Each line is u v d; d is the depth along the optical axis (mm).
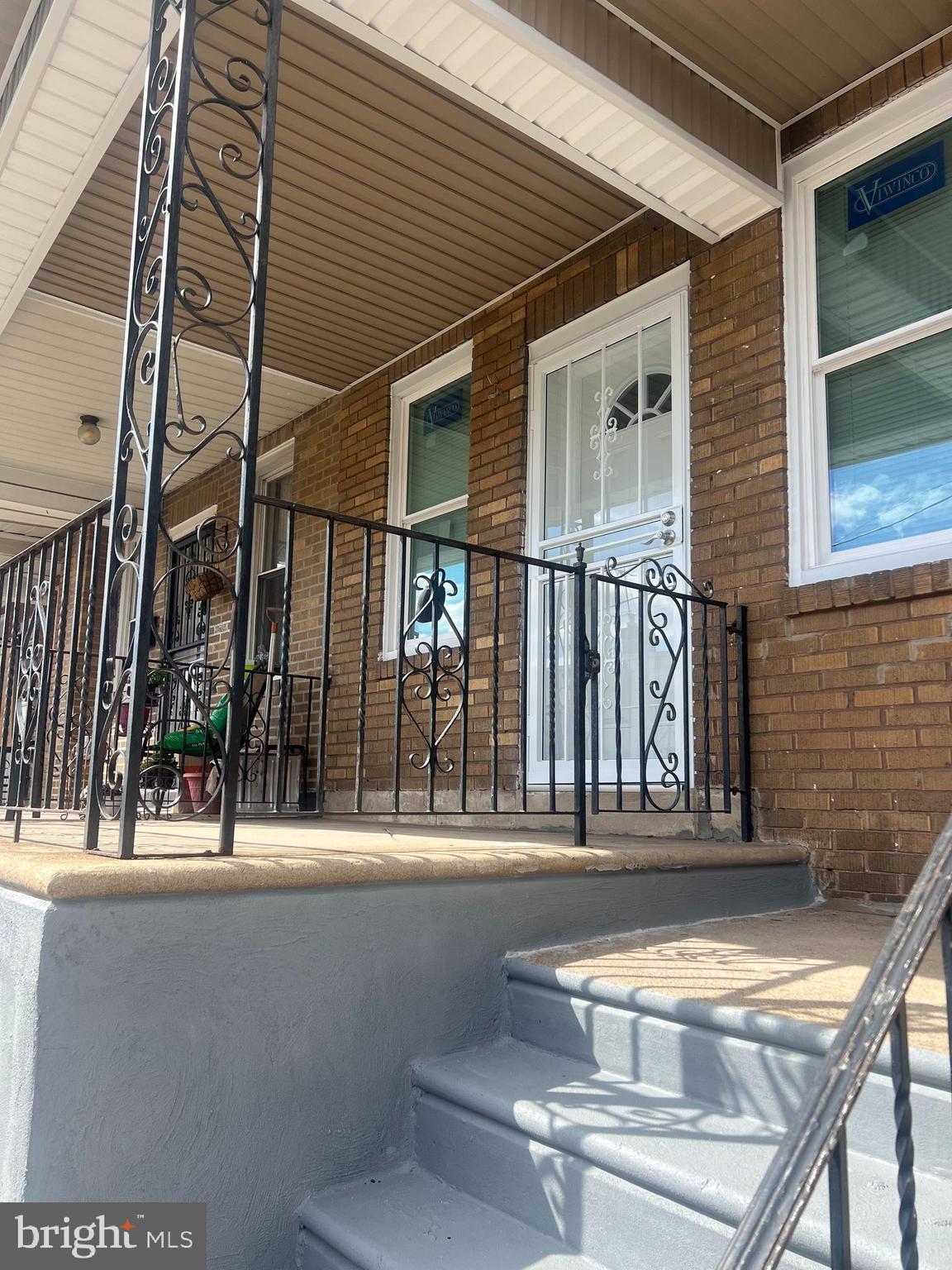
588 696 4645
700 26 3533
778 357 3955
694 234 4285
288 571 2639
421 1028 2295
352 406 6543
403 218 4738
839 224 3928
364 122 4062
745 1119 1875
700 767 4008
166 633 8539
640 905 2877
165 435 2150
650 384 4613
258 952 2043
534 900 2592
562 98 3484
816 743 3590
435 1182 2123
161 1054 1883
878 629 3459
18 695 3281
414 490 6039
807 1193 963
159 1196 1850
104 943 1842
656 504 4516
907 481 3590
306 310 5605
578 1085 2096
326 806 6039
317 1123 2088
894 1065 1123
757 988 2137
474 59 3330
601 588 4695
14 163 3957
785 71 3787
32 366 6398
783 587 3793
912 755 3309
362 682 2750
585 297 4930
